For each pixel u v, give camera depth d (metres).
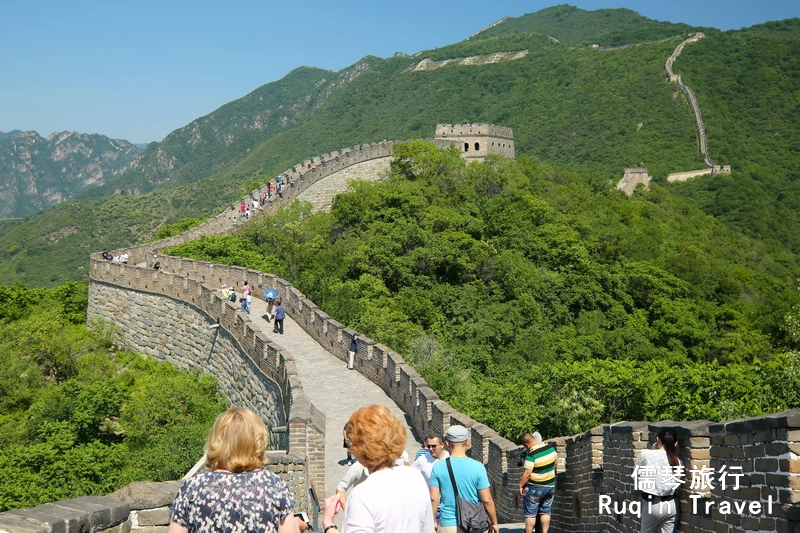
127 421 34.56
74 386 36.12
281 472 16.16
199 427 32.53
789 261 132.00
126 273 47.31
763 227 148.25
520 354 55.31
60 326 48.03
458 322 57.91
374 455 7.16
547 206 83.50
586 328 65.44
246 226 61.38
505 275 67.06
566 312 67.56
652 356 62.44
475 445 19.42
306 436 19.38
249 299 39.12
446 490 9.69
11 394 42.03
